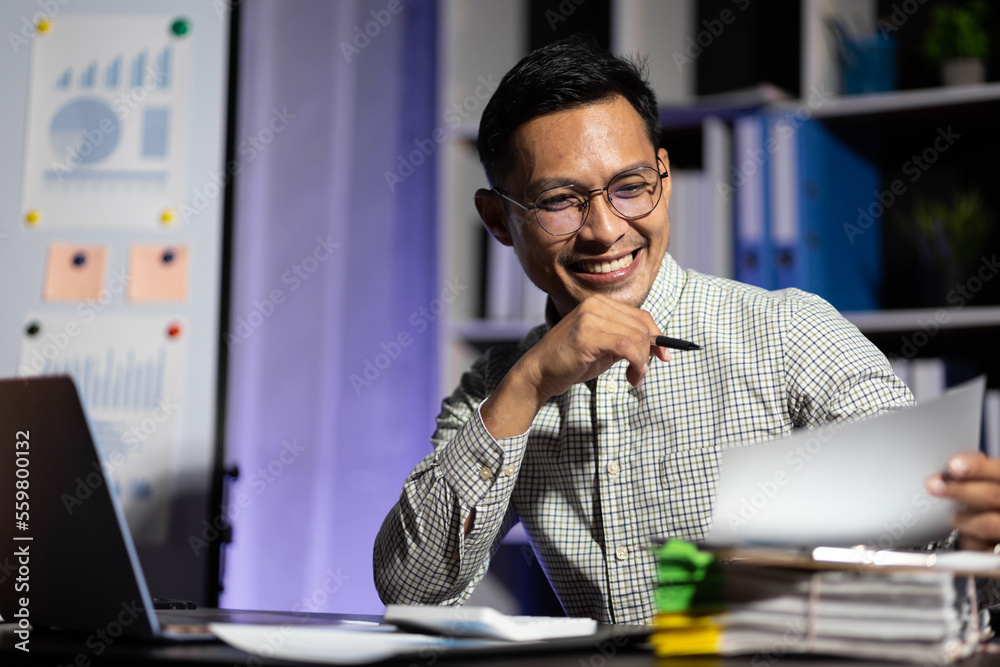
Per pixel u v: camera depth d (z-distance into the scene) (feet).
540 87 3.61
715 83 7.64
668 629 2.25
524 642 2.30
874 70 7.32
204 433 6.16
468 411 4.26
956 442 2.18
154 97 6.41
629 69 3.76
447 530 3.39
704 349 3.87
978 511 2.19
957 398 2.18
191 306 6.26
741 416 3.78
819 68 7.04
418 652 2.16
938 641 2.01
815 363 3.68
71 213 6.38
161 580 6.06
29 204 6.41
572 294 3.76
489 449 3.29
